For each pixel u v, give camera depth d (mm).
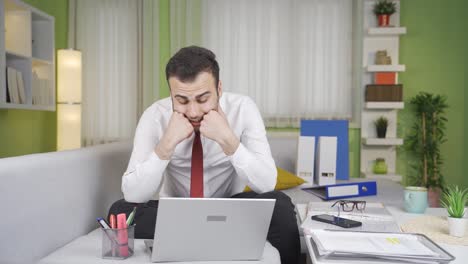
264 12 4820
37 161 1574
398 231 1516
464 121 4895
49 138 4832
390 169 4824
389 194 2859
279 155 3520
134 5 4949
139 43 4973
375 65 4629
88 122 4961
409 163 4938
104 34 4965
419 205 1933
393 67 4621
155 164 1734
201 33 4910
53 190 1656
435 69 4914
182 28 4941
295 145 3537
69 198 1778
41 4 4547
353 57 4836
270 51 4852
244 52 4867
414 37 4918
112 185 2248
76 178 1844
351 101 4852
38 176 1560
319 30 4809
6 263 1392
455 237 1512
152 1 4945
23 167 1481
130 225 1491
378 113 4812
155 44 4949
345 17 4777
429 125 4742
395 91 4645
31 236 1514
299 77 4820
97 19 4961
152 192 1788
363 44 4801
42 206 1581
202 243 1404
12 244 1420
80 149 2035
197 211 1344
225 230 1396
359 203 1901
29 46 3742
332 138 3145
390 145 4809
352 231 1439
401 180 4715
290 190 3016
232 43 4859
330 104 4824
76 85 4406
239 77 4883
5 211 1390
